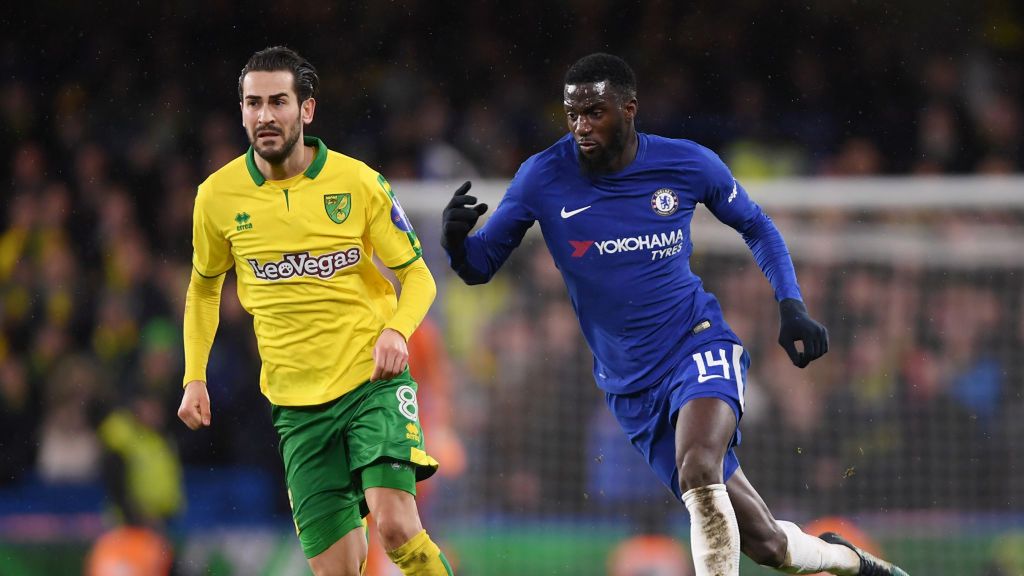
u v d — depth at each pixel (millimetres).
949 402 36750
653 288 19016
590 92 18266
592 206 18938
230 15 56219
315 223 18156
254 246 18250
